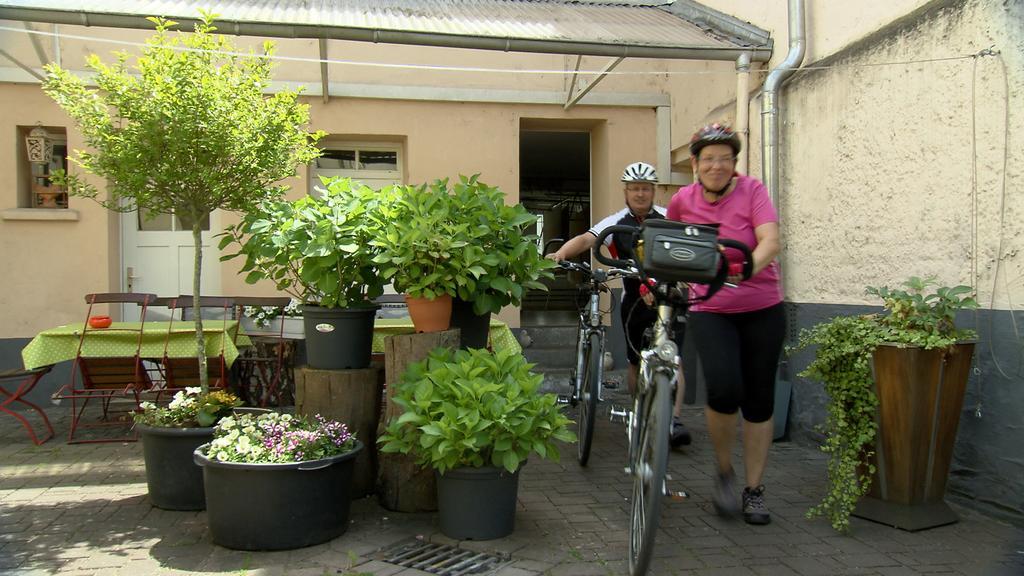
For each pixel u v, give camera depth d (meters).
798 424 5.69
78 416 6.04
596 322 4.98
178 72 3.79
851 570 3.20
